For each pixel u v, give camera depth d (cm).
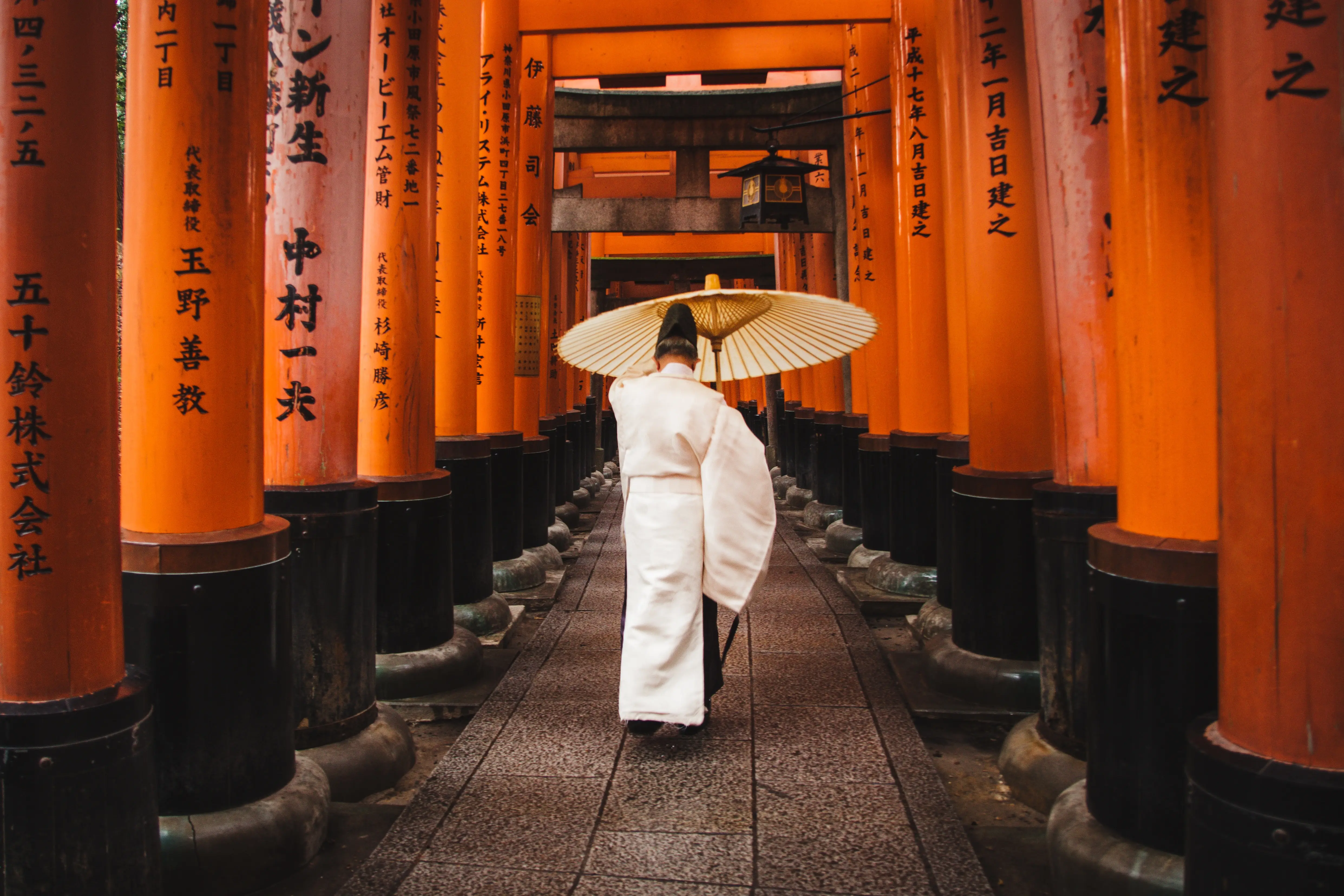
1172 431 257
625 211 1149
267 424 369
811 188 1121
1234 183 188
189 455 284
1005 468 444
